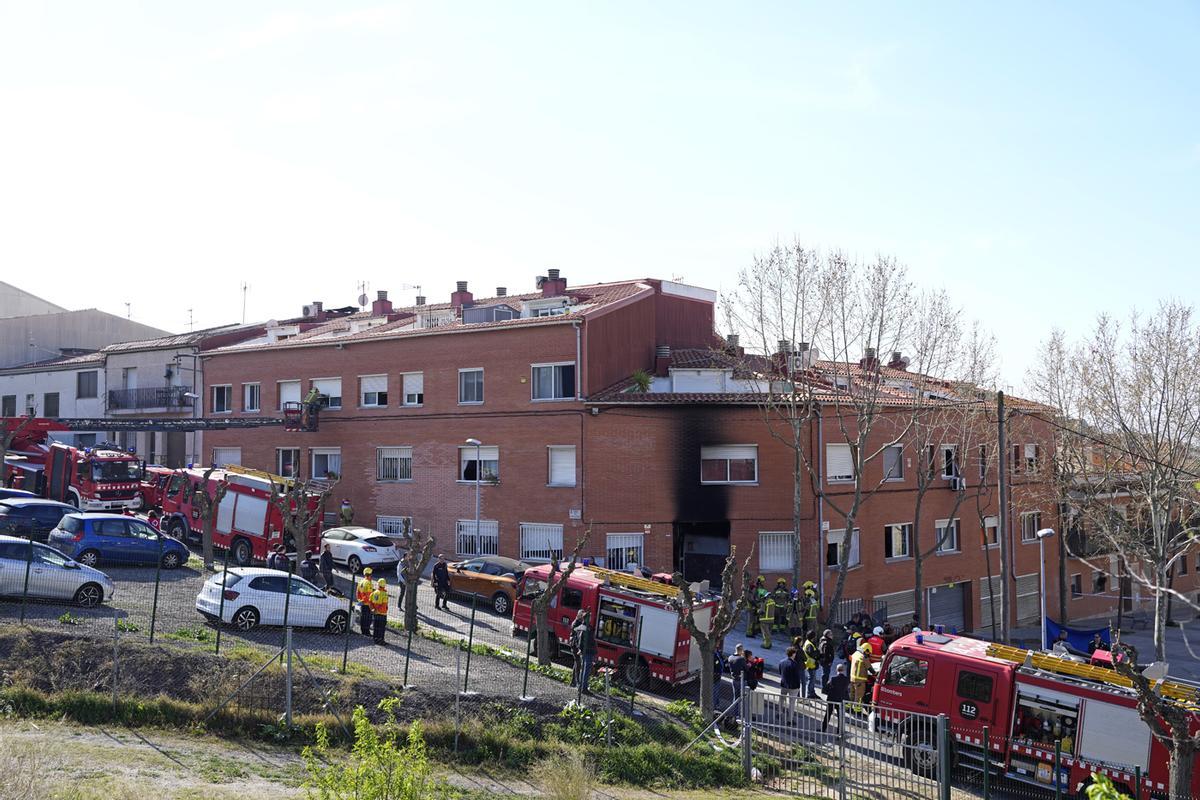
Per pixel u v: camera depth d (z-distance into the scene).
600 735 18.92
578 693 20.44
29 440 42.94
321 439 44.50
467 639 25.58
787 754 19.14
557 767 16.38
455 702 18.59
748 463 37.09
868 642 25.98
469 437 39.50
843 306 33.69
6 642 18.25
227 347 49.06
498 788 16.27
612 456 36.75
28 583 21.72
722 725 21.28
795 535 34.31
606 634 24.23
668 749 18.80
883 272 33.78
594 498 36.66
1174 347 33.66
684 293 43.09
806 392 35.94
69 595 22.70
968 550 44.47
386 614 24.14
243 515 32.81
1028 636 45.16
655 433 36.91
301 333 51.75
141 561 29.02
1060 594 47.06
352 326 49.12
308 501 33.12
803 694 24.16
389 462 42.41
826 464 37.56
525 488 38.16
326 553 29.30
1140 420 34.00
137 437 53.00
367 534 34.31
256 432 47.25
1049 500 44.44
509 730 18.34
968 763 19.66
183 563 30.09
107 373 54.91
